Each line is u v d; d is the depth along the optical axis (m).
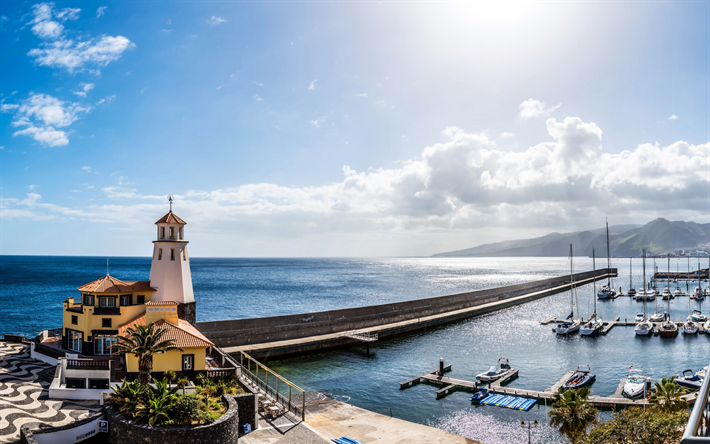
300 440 38.00
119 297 56.16
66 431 32.88
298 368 71.75
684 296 170.12
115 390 36.28
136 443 32.06
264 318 81.00
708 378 7.74
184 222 63.94
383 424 47.34
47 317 124.31
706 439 5.00
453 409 53.78
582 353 82.62
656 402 44.44
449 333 101.75
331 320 91.62
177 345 44.34
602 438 31.78
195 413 33.22
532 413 52.41
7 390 42.72
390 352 83.31
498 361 75.06
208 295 184.50
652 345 88.94
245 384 43.75
